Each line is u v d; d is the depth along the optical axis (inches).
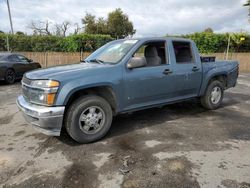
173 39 190.5
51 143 150.5
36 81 138.2
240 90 347.6
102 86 150.9
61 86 134.8
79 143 149.3
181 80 190.2
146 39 175.9
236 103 259.1
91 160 128.2
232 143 149.6
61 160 128.5
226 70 227.8
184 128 176.9
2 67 389.1
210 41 723.4
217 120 196.7
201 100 224.4
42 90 134.8
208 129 174.9
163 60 185.6
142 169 118.1
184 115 210.4
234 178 110.3
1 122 191.8
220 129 174.9
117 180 109.1
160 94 180.2
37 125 137.9
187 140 154.1
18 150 141.0
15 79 423.8
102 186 104.8
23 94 154.4
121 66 158.4
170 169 118.0
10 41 741.3
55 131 138.5
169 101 189.9
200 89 211.0
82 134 146.4
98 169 118.8
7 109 231.3
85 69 148.7
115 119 197.9
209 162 125.0
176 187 103.7
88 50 752.3
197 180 108.7
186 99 203.3
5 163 125.3
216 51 735.1
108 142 151.8
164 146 144.7
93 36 744.3
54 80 134.2
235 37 717.9
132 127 178.9
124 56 163.2
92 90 155.3
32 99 141.0
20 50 751.1
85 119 146.9
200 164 122.8
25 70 444.5
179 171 116.1
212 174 113.5
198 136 161.0
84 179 110.3
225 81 235.6
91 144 148.9
